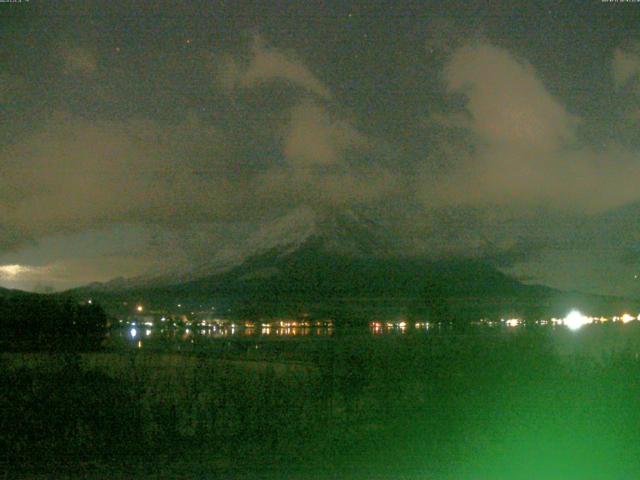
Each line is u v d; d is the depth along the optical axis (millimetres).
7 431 13234
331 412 14906
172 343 22938
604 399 13758
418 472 11852
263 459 12719
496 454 12930
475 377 14414
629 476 11602
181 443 13648
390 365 15188
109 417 13750
